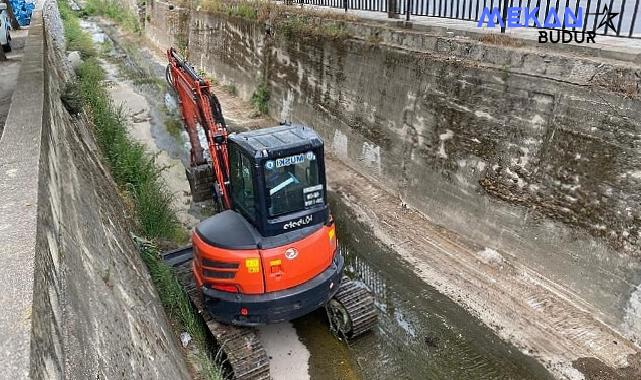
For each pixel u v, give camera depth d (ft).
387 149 38.04
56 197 14.70
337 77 43.27
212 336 22.97
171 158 45.93
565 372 22.07
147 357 15.11
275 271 21.07
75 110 33.42
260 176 20.54
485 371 22.63
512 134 27.86
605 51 24.43
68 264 12.73
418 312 26.40
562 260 25.95
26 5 71.77
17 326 8.14
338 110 43.88
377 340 24.75
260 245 20.99
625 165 22.70
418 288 28.12
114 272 17.16
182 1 83.97
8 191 12.25
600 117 23.50
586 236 24.68
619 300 23.52
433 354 23.77
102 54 91.09
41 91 21.93
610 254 23.71
